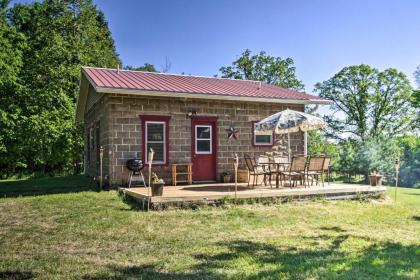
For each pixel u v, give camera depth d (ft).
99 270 15.52
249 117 48.93
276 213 29.27
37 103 79.92
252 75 121.60
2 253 18.06
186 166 44.91
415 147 83.82
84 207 30.30
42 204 32.17
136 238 20.93
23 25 89.45
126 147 41.86
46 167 90.74
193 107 45.68
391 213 31.30
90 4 97.86
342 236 22.33
